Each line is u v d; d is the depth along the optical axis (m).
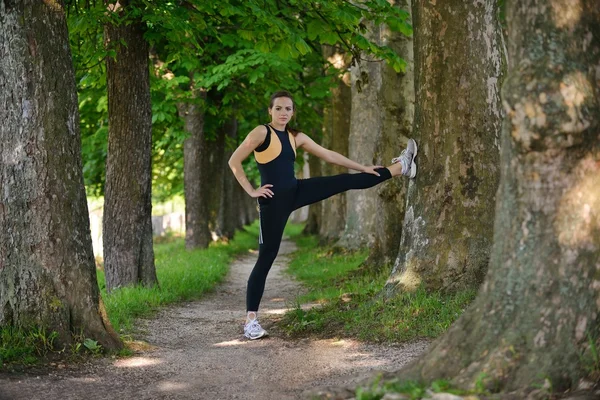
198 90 15.76
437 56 6.62
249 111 18.47
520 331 3.54
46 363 5.05
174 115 17.48
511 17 3.65
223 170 23.80
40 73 5.30
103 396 4.39
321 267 14.21
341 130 18.14
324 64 16.45
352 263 13.35
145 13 9.02
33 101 5.28
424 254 6.66
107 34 9.81
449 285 6.48
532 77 3.47
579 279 3.49
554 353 3.46
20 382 4.56
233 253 20.50
